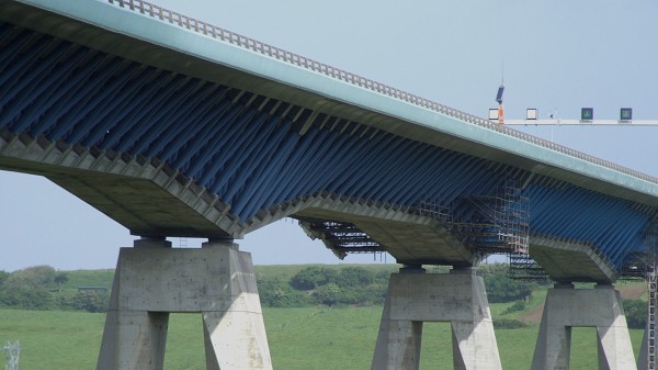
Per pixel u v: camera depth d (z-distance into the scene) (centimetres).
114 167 15688
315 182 19412
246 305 17938
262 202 18350
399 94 19612
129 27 14275
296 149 18450
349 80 18362
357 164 19988
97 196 17038
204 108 16262
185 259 18000
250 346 17838
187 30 15088
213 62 15550
